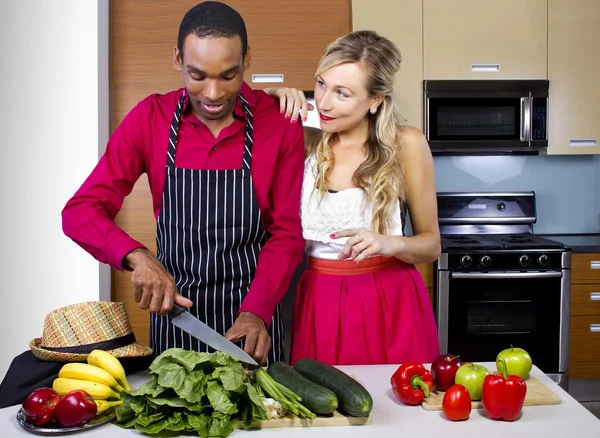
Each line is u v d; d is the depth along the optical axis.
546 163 4.36
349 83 1.91
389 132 2.00
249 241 1.73
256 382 1.40
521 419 1.37
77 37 3.46
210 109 1.54
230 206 1.70
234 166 1.71
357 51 1.91
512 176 4.36
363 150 2.06
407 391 1.44
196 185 1.69
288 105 1.80
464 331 3.64
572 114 3.93
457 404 1.35
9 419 1.37
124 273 3.66
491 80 3.86
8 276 3.48
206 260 1.69
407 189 2.07
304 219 2.04
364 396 1.33
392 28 3.80
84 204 1.64
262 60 3.77
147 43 3.66
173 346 1.69
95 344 1.53
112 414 1.38
